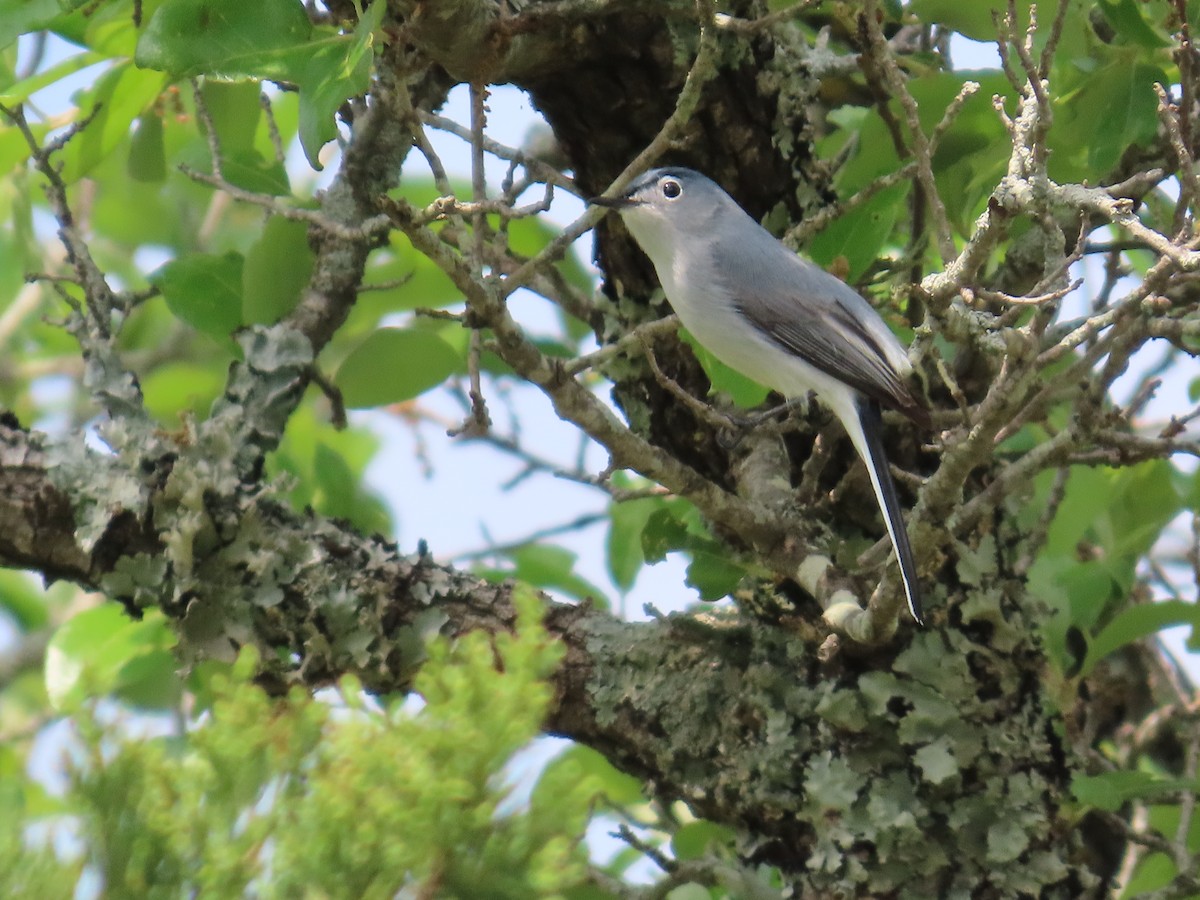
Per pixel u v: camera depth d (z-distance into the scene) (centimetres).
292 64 743
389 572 837
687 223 960
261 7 750
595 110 935
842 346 916
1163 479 1142
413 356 966
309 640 817
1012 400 651
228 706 441
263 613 819
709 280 945
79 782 436
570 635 866
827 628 828
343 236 862
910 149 912
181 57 738
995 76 911
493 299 702
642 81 912
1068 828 882
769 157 966
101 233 1608
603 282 1041
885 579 732
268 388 897
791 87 959
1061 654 1028
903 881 819
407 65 799
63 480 816
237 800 434
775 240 971
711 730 845
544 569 1189
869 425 902
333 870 417
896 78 734
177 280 971
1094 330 678
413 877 425
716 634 859
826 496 910
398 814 419
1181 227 696
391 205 659
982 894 822
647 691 850
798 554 835
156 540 820
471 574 860
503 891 423
